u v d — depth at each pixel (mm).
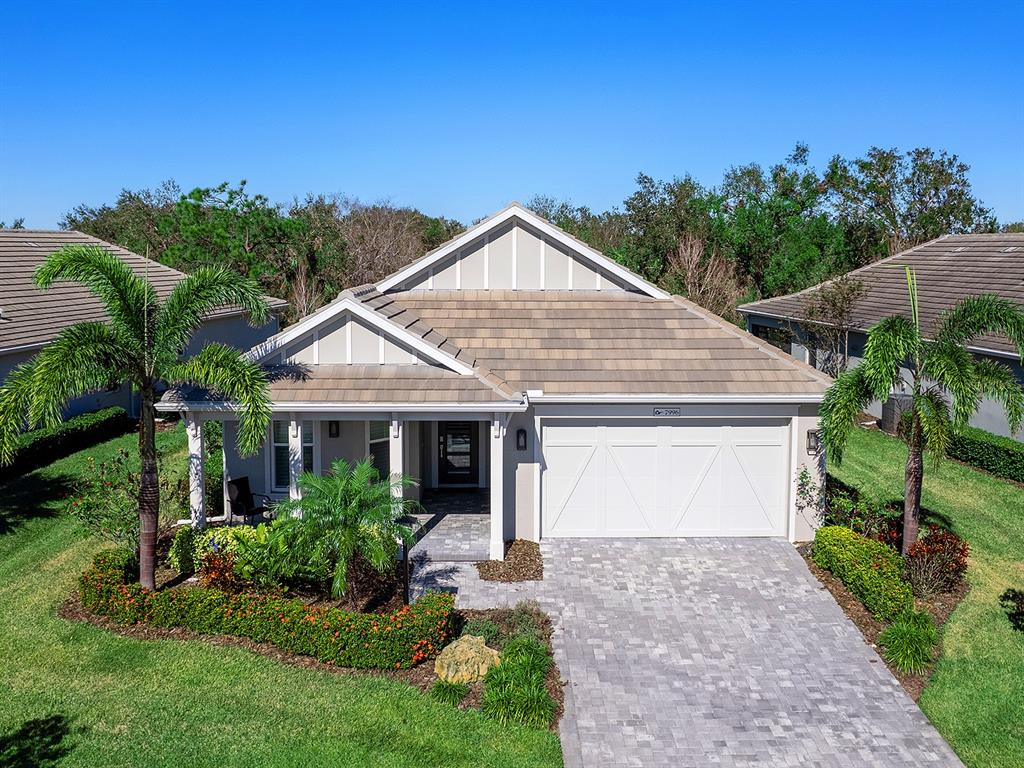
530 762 10758
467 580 16266
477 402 16406
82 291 28594
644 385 17969
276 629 13227
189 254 46156
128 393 28312
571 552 17750
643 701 12297
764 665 13320
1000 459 22578
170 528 17453
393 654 12734
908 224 61500
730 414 18141
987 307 15453
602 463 18391
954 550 15992
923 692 12609
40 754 10547
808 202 55094
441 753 10820
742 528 18625
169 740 10883
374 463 19094
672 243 50000
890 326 15242
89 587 14141
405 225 64188
